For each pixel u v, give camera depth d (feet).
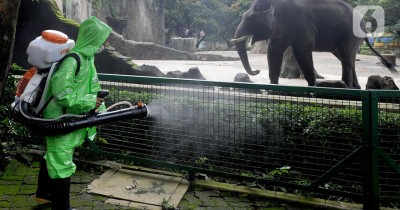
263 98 14.29
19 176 13.98
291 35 21.86
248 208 12.25
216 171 13.71
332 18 22.48
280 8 21.91
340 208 12.16
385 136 13.17
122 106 15.75
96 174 14.73
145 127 15.66
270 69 23.22
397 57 75.46
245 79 25.64
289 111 13.92
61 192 10.37
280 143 14.05
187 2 108.17
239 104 13.85
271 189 13.66
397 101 13.93
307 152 13.94
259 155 14.25
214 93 14.40
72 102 9.39
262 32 22.97
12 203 11.98
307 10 22.02
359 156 12.10
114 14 70.33
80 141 10.38
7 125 15.72
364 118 11.57
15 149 15.87
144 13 77.46
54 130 9.35
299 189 12.87
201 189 13.62
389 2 74.49
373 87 20.80
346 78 23.89
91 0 58.59
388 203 12.62
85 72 9.82
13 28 12.27
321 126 13.69
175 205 12.25
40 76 9.61
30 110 9.48
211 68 42.55
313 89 12.07
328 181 13.57
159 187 13.55
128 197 12.74
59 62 9.46
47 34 9.50
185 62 52.80
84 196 12.84
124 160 15.80
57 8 28.50
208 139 14.67
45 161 10.78
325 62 55.88
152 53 56.75
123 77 14.82
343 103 14.76
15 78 16.67
